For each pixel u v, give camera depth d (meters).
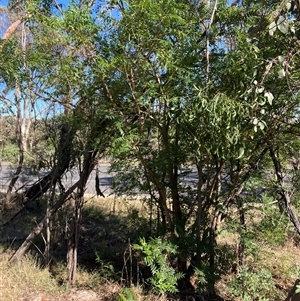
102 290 4.22
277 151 4.22
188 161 4.15
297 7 2.32
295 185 4.34
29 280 4.28
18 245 5.45
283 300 4.23
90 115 3.85
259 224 4.52
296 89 3.35
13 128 7.26
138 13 3.01
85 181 4.45
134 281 4.41
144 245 3.83
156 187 4.33
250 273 3.94
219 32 3.93
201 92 3.16
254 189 4.35
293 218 4.32
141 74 3.39
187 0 3.72
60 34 3.20
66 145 4.70
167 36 3.37
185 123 3.51
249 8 3.66
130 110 3.65
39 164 5.21
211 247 3.98
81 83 3.60
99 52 3.39
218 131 3.18
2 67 3.67
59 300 3.96
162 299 3.92
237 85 3.31
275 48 2.96
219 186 4.30
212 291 4.16
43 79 3.69
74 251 4.39
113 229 6.00
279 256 5.34
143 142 3.97
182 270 4.38
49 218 4.81
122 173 4.55
